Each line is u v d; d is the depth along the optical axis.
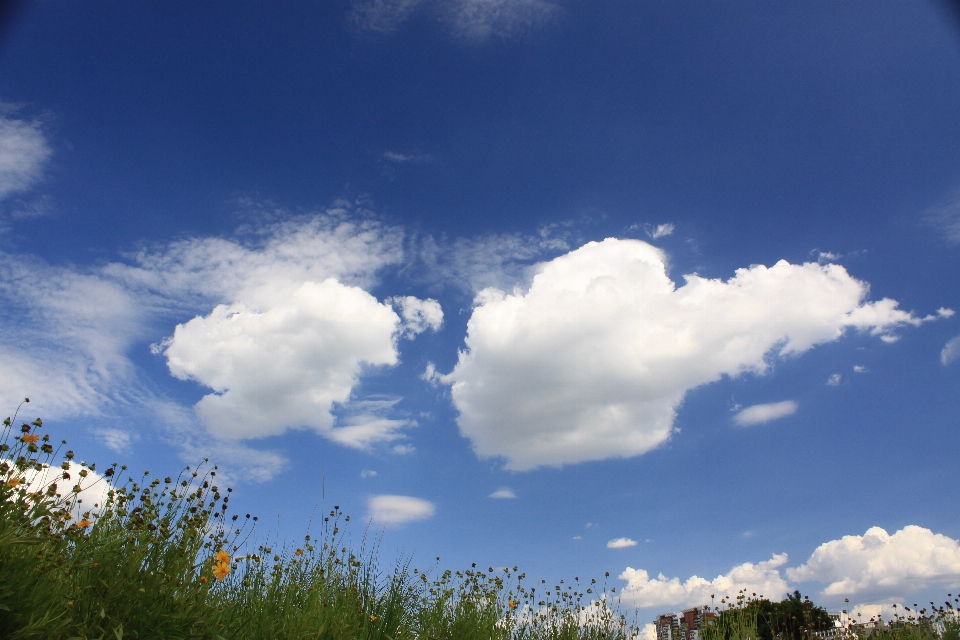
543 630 7.54
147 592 4.05
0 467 3.54
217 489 4.96
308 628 5.05
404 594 6.64
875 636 9.34
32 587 3.55
